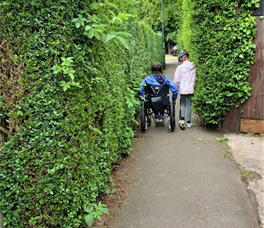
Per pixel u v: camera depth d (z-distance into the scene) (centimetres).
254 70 528
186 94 571
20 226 206
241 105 552
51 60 206
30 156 201
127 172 402
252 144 493
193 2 536
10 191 199
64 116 225
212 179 371
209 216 291
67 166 227
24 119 198
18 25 187
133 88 496
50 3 201
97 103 288
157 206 313
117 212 304
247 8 507
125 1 399
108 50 337
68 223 238
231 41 514
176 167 412
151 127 620
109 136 345
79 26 221
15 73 190
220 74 527
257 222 278
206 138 530
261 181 357
